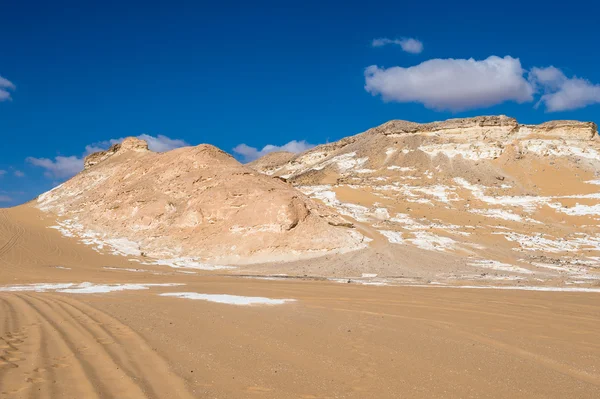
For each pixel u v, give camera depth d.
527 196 76.19
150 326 13.45
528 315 16.75
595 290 26.38
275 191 51.22
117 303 18.28
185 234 48.72
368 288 26.59
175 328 13.31
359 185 83.38
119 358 9.77
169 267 41.59
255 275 37.31
